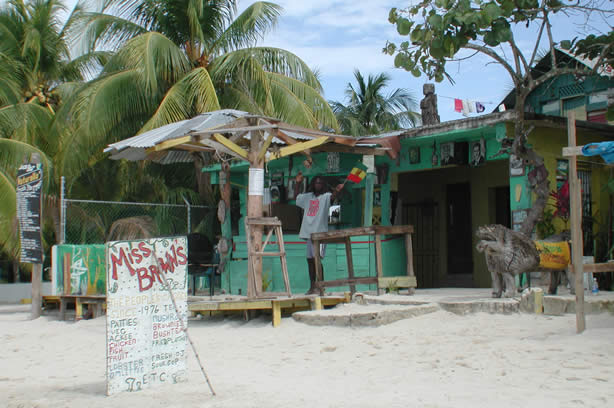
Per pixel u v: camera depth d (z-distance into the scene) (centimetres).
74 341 894
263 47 1830
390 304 881
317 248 1006
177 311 573
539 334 676
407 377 546
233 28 1856
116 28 1828
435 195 1512
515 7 852
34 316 1179
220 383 561
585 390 465
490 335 691
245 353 712
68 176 1683
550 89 1445
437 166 1163
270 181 1425
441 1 775
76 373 665
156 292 565
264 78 1720
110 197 1964
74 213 1800
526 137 942
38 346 865
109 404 500
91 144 1683
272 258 1328
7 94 1880
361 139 1051
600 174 1165
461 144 1134
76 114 1694
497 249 832
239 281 1371
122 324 544
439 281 1485
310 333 789
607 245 1143
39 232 1161
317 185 1055
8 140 1631
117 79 1641
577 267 671
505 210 1416
